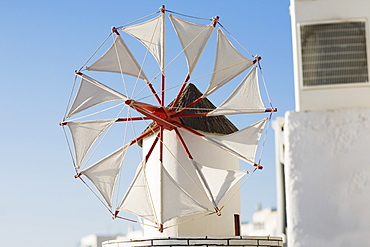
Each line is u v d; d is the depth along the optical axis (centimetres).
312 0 1203
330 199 1134
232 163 2312
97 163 2261
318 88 1182
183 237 2058
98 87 2272
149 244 2075
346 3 1198
